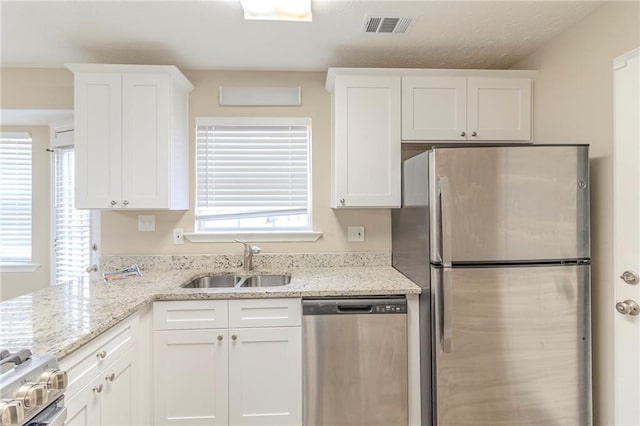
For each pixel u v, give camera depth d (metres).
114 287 1.82
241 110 2.34
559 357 1.57
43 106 2.26
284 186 2.39
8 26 1.75
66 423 1.06
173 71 2.00
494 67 2.32
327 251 2.37
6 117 2.43
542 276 1.56
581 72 1.72
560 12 1.65
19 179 2.63
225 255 2.31
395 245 2.28
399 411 1.71
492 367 1.57
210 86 2.32
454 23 1.76
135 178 1.98
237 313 1.72
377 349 1.71
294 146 2.39
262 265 2.33
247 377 1.72
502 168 1.55
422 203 1.71
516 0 1.56
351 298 1.72
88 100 1.96
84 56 2.10
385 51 2.08
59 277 2.59
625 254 1.46
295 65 2.27
